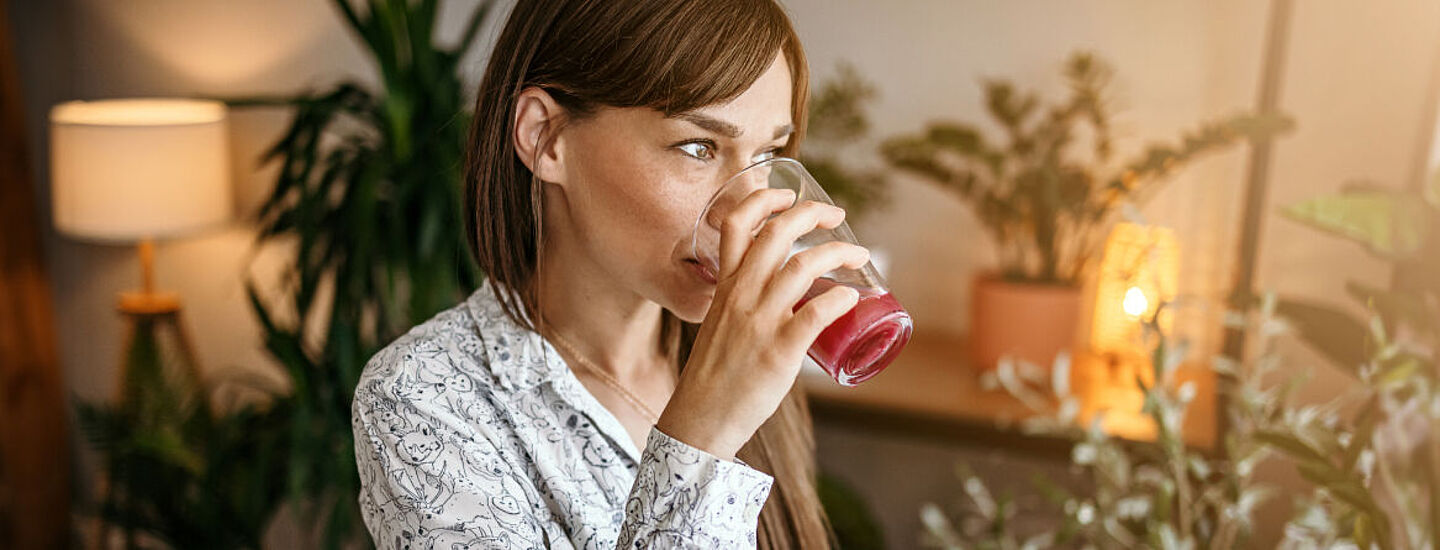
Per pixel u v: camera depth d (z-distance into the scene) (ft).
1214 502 4.72
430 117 6.78
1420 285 3.71
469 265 6.51
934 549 7.74
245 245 9.24
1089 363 7.56
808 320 2.12
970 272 8.08
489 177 2.69
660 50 2.34
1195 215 7.27
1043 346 7.17
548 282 2.86
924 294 8.28
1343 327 4.32
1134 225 7.14
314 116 6.97
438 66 6.76
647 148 2.45
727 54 2.34
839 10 7.85
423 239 6.38
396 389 2.57
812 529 3.25
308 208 6.81
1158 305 4.31
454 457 2.54
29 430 9.75
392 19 6.51
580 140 2.56
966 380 7.47
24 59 9.68
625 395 2.95
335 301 6.79
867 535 7.38
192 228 8.39
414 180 6.53
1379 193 3.80
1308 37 6.34
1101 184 7.43
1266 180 6.14
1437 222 3.60
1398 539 3.22
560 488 2.72
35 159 9.93
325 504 8.82
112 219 8.24
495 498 2.52
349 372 6.74
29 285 9.64
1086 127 7.43
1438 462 3.27
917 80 7.77
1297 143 6.51
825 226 2.31
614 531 2.79
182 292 9.61
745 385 2.18
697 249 2.41
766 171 2.45
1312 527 4.25
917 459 7.66
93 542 10.08
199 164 8.37
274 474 7.95
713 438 2.23
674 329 3.14
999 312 7.22
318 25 8.59
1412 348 3.56
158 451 8.16
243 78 8.95
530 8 2.59
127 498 8.64
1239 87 7.00
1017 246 7.52
